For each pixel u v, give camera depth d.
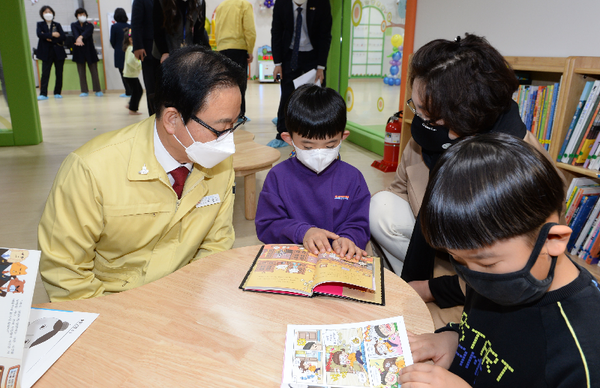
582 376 0.65
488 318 0.83
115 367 0.76
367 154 4.62
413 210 1.77
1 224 2.72
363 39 4.88
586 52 2.23
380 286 1.05
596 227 2.10
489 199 0.61
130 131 1.22
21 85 4.59
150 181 1.19
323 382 0.74
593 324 0.67
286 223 1.40
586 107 2.07
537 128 2.33
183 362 0.78
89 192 1.13
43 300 1.98
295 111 1.34
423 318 0.94
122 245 1.24
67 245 1.13
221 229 1.43
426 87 1.29
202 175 1.27
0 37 4.39
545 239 0.61
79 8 8.90
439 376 0.74
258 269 1.09
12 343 0.69
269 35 11.24
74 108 7.45
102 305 0.94
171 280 1.06
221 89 1.04
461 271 0.70
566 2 2.31
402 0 4.23
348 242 1.21
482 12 2.92
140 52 4.11
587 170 2.07
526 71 2.62
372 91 4.92
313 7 4.14
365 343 0.84
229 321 0.90
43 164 4.07
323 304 0.98
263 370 0.77
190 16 3.85
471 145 0.68
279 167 1.53
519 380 0.73
